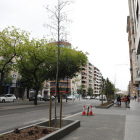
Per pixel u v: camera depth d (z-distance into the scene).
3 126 7.81
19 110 15.44
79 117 10.65
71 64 27.80
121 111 15.12
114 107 20.84
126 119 9.80
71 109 17.56
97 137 5.55
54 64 26.64
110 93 31.84
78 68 29.52
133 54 30.72
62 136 5.42
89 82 112.81
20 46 19.98
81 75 100.31
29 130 5.47
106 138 5.45
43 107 19.31
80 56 29.16
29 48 21.02
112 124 8.09
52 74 27.38
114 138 5.48
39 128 5.85
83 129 6.81
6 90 38.31
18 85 38.84
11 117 10.77
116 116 11.23
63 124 7.32
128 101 20.62
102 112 14.02
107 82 31.16
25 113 13.11
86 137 5.50
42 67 27.06
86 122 8.64
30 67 23.59
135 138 5.42
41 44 22.34
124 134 6.05
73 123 6.68
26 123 8.66
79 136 5.62
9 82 33.91
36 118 10.45
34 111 14.70
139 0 14.05
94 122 8.65
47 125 6.81
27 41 20.56
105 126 7.55
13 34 18.94
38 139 4.20
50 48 22.77
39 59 23.00
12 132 5.17
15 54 19.48
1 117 10.70
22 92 43.28
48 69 27.84
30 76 29.58
